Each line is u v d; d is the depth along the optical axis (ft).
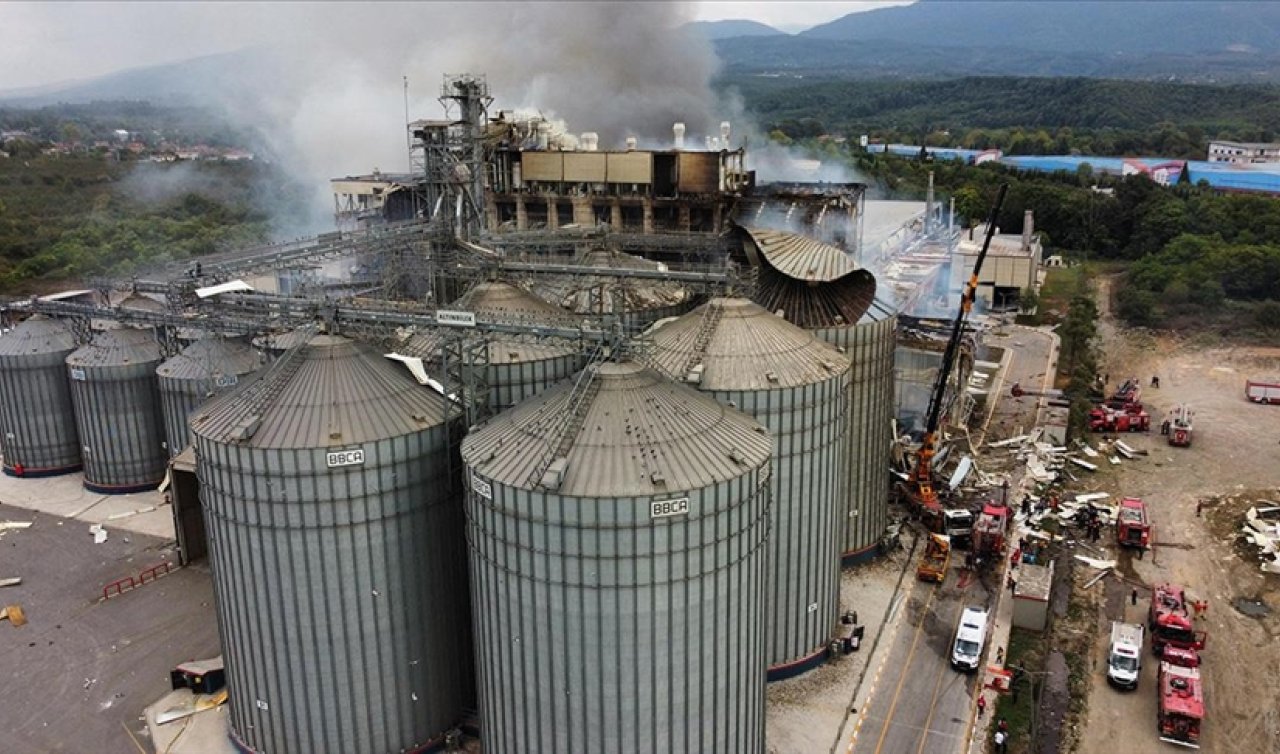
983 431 367.66
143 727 197.16
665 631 149.48
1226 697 207.82
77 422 319.06
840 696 203.51
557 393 161.99
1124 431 377.50
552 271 232.32
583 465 147.13
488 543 154.20
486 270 241.96
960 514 270.87
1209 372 458.50
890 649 220.84
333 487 166.40
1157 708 202.69
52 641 229.86
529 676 155.12
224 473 168.55
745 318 207.41
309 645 173.58
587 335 168.04
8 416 330.95
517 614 152.97
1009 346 500.74
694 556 148.05
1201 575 260.62
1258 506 304.09
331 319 185.06
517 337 206.59
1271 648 226.38
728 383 195.72
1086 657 220.64
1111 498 311.06
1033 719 196.24
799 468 201.05
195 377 288.30
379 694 179.42
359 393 173.37
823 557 210.79
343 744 179.63
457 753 187.62
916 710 198.80
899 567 260.01
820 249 252.01
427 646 182.80
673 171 383.24
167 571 264.31
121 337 318.24
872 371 247.91
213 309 243.60
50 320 338.34
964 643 211.61
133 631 233.76
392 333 201.26
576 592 146.92
